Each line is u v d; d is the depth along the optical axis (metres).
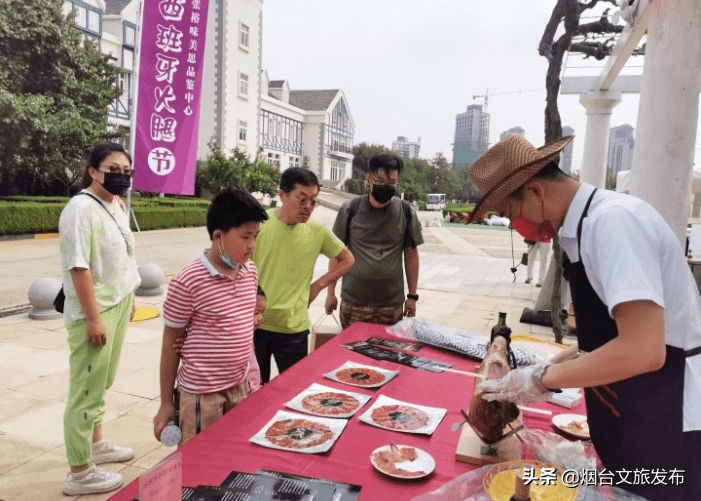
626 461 1.32
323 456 1.55
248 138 29.66
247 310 2.07
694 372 1.29
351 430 1.73
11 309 5.91
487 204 1.46
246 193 1.90
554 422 1.86
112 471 2.69
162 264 10.02
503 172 1.38
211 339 1.98
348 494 1.34
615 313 1.20
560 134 4.52
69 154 16.14
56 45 15.41
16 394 3.60
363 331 3.00
